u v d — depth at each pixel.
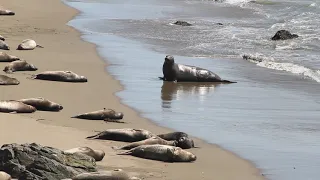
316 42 71.75
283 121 39.94
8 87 43.97
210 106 43.09
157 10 102.69
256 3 112.50
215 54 64.19
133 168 28.59
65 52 60.66
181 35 76.00
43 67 52.31
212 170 29.56
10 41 65.31
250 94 47.59
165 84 49.47
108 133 32.97
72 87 45.81
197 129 37.12
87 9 100.56
